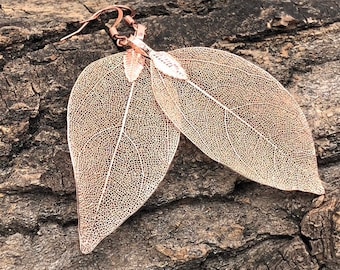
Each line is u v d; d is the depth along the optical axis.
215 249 0.12
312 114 0.13
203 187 0.13
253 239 0.13
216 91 0.12
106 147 0.12
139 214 0.13
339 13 0.14
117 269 0.12
